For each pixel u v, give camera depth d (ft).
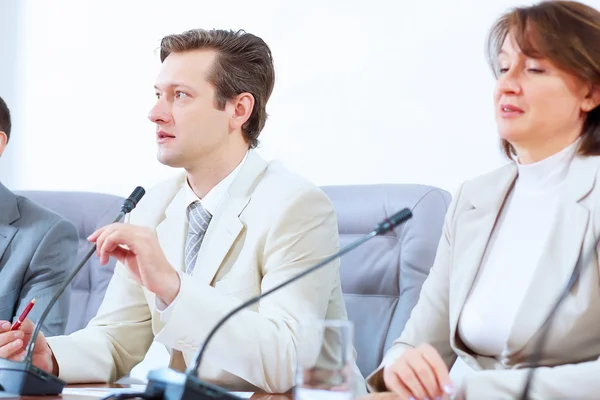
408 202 13.03
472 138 16.05
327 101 17.46
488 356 9.62
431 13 16.47
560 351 8.98
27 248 14.97
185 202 12.44
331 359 6.89
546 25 8.96
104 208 16.17
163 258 10.27
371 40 17.04
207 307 10.38
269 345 10.50
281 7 17.93
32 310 14.64
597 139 9.36
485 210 10.09
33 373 9.00
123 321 12.49
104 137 19.51
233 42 12.32
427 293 10.52
